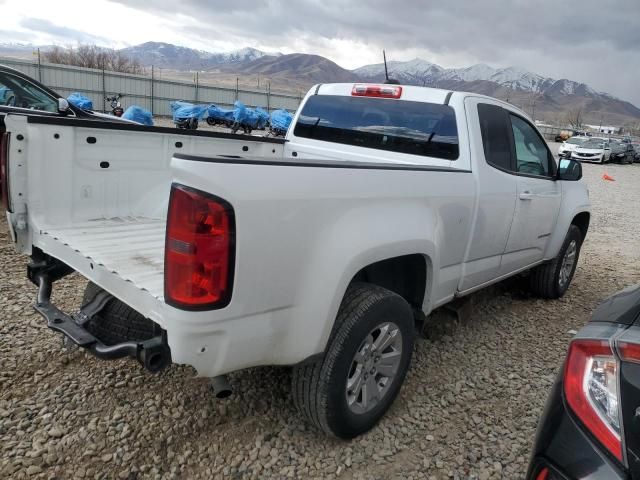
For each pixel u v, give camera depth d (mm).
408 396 3377
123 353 2246
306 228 2324
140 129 3527
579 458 1594
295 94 49000
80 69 38469
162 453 2689
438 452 2863
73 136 3219
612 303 1998
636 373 1572
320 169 2404
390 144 3938
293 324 2393
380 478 2639
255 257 2150
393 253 2764
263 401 3160
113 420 2893
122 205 3555
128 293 2420
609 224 10914
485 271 3936
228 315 2141
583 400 1666
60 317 2721
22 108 6750
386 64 4438
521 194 4051
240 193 2068
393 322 2844
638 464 1487
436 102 3748
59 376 3279
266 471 2621
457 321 4281
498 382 3629
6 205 3104
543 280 5270
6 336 3691
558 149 36594
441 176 3164
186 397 3146
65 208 3279
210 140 3998
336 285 2439
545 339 4441
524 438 3029
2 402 2982
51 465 2547
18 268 5031
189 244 2025
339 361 2570
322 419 2637
